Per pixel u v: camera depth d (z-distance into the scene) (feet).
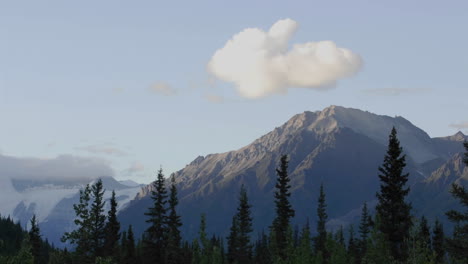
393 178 229.04
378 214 227.40
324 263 341.00
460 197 173.68
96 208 299.79
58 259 337.72
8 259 187.52
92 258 288.30
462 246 174.09
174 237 337.31
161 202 337.52
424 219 299.79
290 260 297.74
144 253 338.34
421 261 192.95
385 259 218.79
